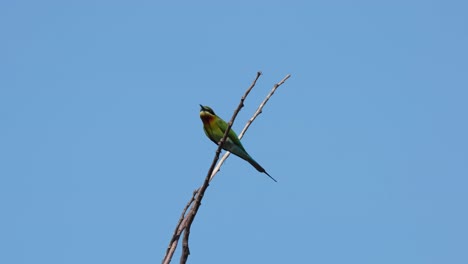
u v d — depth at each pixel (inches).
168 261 320.2
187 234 322.0
